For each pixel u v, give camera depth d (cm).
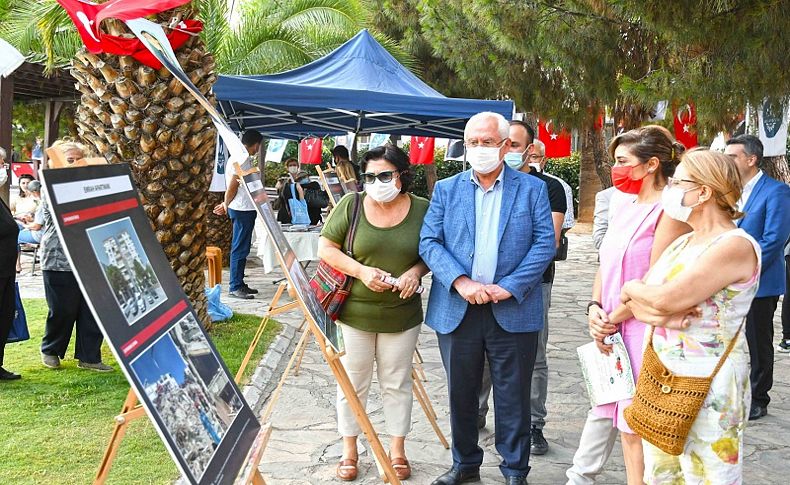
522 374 381
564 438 481
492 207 384
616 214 347
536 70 1200
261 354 642
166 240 649
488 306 378
